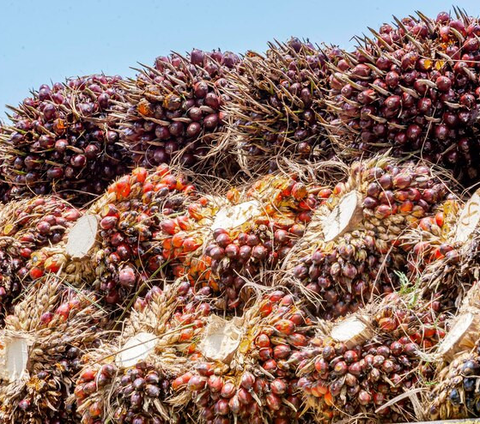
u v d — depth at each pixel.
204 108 2.60
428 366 1.62
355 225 1.93
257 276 2.12
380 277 1.91
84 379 2.00
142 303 2.19
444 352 1.55
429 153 2.09
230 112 2.53
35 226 2.56
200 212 2.34
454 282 1.71
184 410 1.92
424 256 1.83
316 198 2.20
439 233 1.83
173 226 2.29
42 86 2.92
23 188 2.91
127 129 2.70
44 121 2.83
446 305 1.73
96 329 2.26
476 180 2.15
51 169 2.83
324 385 1.69
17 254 2.51
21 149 2.85
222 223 2.20
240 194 2.30
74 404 2.11
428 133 2.07
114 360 2.00
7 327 2.24
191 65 2.67
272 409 1.80
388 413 1.64
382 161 1.98
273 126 2.46
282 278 2.03
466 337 1.51
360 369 1.65
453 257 1.69
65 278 2.38
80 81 3.00
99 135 2.85
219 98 2.63
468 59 2.02
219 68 2.71
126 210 2.38
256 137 2.51
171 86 2.61
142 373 1.93
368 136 2.14
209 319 1.96
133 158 2.76
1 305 2.51
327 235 1.97
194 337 2.01
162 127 2.63
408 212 1.90
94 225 2.36
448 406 1.50
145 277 2.35
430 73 2.03
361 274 1.90
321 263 1.93
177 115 2.62
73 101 2.85
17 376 2.14
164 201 2.42
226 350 1.86
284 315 1.88
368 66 2.10
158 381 1.92
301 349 1.82
